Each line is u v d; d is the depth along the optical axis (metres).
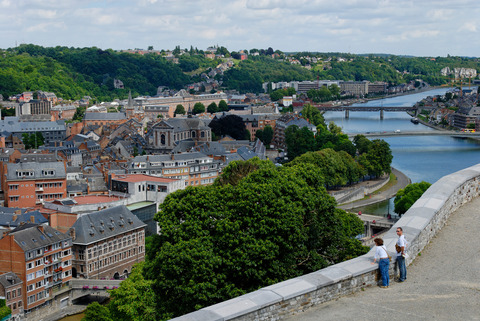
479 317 48.25
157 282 98.31
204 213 103.44
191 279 91.06
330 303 52.66
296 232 95.19
